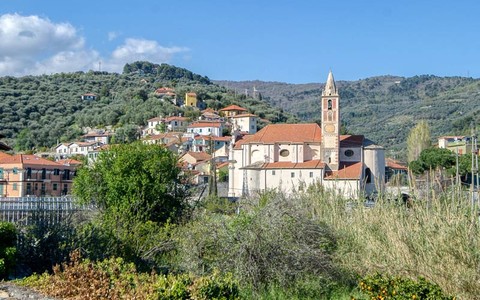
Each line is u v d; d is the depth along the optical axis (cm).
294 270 1945
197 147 13512
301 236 2042
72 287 1510
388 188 2341
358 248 2073
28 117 15888
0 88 17925
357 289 1942
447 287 1548
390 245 1809
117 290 1472
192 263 1964
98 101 18650
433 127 17475
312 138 8875
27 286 1584
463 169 5950
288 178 8612
